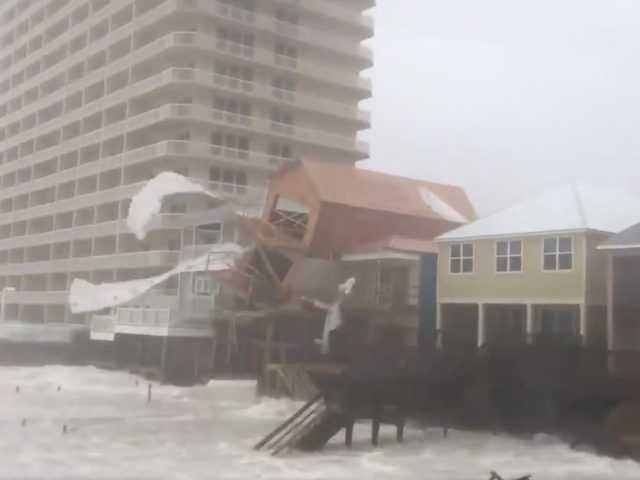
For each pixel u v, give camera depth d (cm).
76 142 6781
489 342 2967
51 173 7388
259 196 5134
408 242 3831
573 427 2673
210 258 4241
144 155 5531
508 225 3259
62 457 2309
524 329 3175
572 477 2119
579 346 2759
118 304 5091
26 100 8062
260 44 5450
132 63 5975
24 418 2969
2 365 4878
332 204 3975
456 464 2289
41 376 4319
